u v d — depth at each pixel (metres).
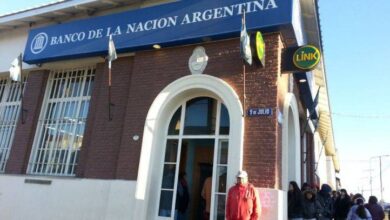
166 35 8.34
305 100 11.27
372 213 10.05
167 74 8.34
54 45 9.91
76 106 9.78
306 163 12.98
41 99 10.31
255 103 7.18
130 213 7.57
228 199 6.20
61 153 9.48
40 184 8.96
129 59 9.18
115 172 8.23
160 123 8.10
